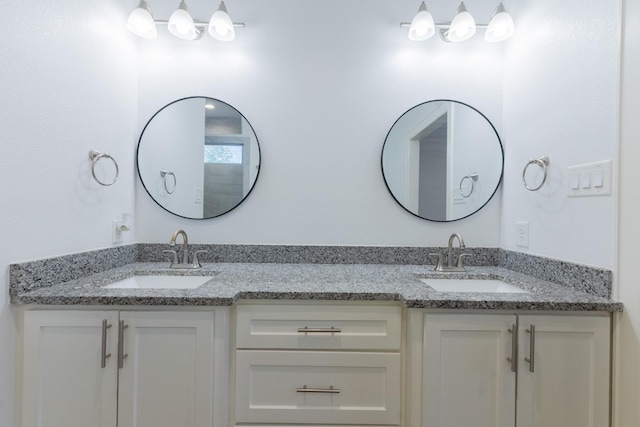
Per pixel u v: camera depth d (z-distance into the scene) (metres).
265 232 1.73
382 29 1.72
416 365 1.12
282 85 1.73
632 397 1.02
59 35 1.20
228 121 1.73
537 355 1.09
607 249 1.09
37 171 1.12
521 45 1.58
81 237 1.33
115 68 1.54
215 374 1.11
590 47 1.17
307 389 1.16
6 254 1.02
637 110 0.99
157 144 1.73
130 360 1.10
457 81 1.72
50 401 1.08
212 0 1.73
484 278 1.51
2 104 0.99
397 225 1.73
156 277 1.51
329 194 1.73
